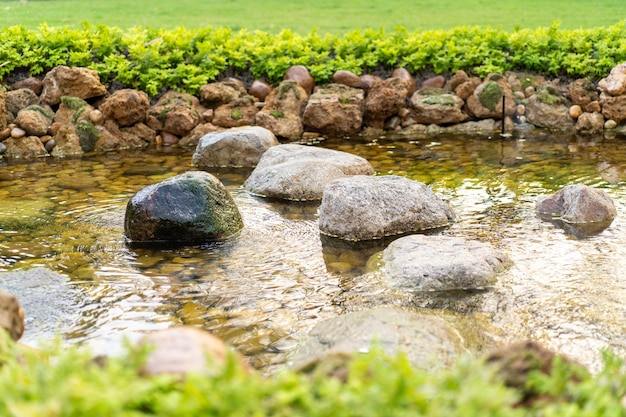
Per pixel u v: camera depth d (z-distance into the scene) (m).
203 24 18.48
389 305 5.60
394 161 10.02
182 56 12.60
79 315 5.46
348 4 22.42
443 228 7.39
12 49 11.90
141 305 5.64
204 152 10.09
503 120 11.84
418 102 12.06
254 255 6.76
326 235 7.30
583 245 6.80
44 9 20.50
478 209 7.93
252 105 11.94
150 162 10.30
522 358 2.87
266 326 5.27
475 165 9.73
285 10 21.27
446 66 12.63
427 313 5.43
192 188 7.23
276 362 4.71
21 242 7.05
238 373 2.49
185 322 5.35
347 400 2.34
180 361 2.71
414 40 13.01
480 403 2.33
